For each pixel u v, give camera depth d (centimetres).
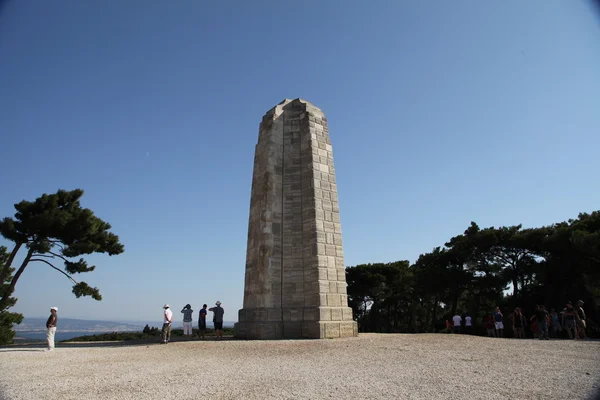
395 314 5803
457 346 1561
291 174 2388
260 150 2503
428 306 5772
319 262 2117
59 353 1609
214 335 2658
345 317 2088
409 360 1211
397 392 809
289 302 2156
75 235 3052
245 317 2188
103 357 1441
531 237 3903
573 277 3519
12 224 2958
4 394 838
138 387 885
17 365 1276
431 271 4722
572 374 975
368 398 767
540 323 2194
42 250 2933
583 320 2088
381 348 1508
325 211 2255
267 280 2167
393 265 5716
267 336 2042
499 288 4247
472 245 4462
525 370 1031
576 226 3475
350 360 1230
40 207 3072
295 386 873
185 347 1689
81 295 3134
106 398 790
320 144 2408
